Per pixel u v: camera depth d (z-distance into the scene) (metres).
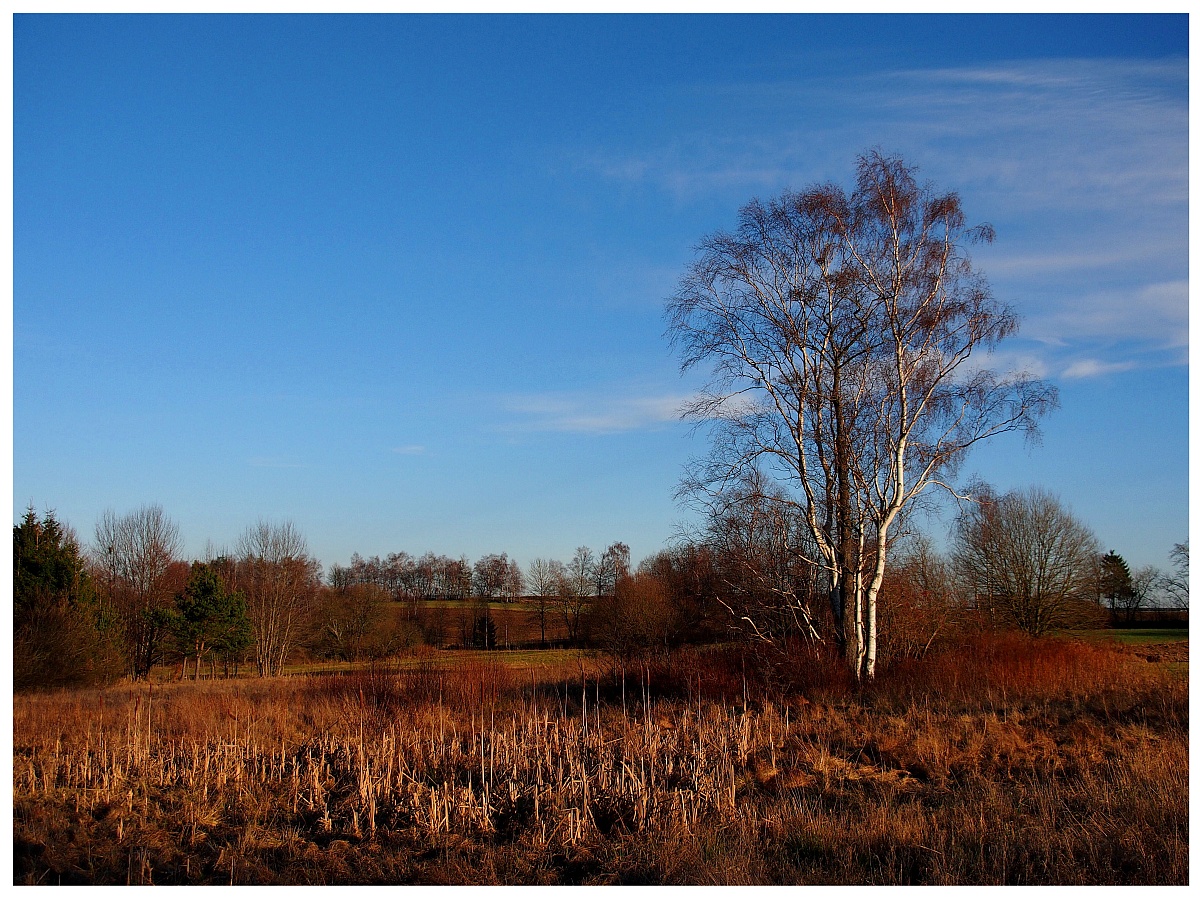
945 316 19.72
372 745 13.31
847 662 19.52
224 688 25.69
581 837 8.70
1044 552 39.31
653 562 42.91
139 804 10.23
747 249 20.75
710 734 13.51
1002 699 16.80
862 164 20.34
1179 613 51.12
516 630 64.38
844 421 20.73
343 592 58.91
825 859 7.81
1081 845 7.46
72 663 31.25
